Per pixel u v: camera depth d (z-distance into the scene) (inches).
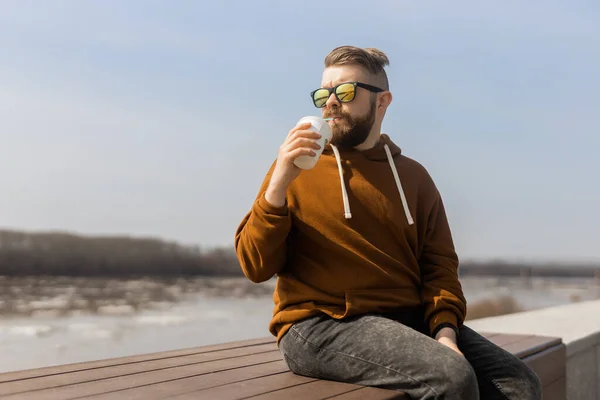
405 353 70.4
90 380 76.3
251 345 111.2
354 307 77.1
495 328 164.9
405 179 87.3
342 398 67.9
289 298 81.0
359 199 81.6
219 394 69.3
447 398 66.2
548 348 126.5
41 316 579.5
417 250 86.3
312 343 77.0
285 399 67.2
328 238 79.2
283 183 74.2
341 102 84.3
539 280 2812.5
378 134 89.0
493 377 77.5
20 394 67.7
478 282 2252.7
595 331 157.2
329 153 85.6
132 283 1465.3
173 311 659.4
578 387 144.3
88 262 1758.1
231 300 917.8
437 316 80.4
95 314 608.7
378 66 87.3
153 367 86.7
